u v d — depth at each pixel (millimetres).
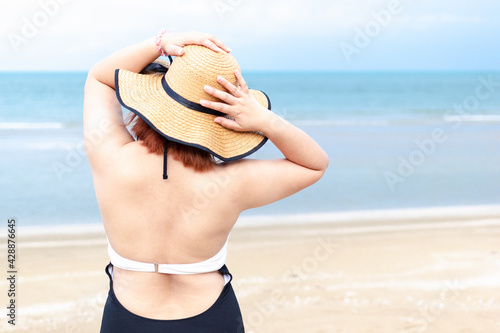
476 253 6145
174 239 1855
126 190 1815
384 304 4684
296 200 8828
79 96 35312
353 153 14102
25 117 26125
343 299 4777
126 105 1817
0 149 13773
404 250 6230
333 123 24547
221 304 1959
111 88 2023
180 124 1783
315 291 4945
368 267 5609
